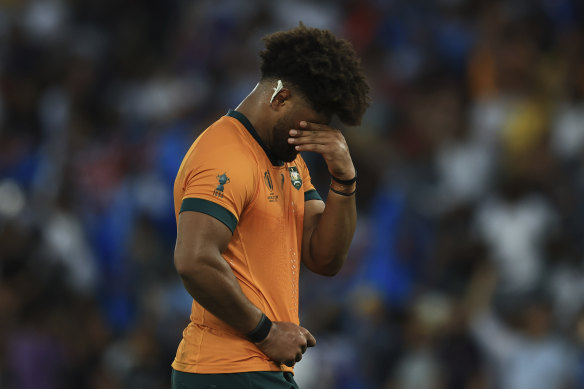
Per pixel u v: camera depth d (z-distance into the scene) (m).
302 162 12.72
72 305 29.70
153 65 44.34
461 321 26.09
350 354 26.75
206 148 11.00
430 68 37.66
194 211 10.59
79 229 33.75
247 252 11.12
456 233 28.86
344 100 11.15
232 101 36.53
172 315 28.05
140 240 32.25
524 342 25.42
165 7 46.19
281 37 11.33
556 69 36.16
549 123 33.31
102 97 42.41
